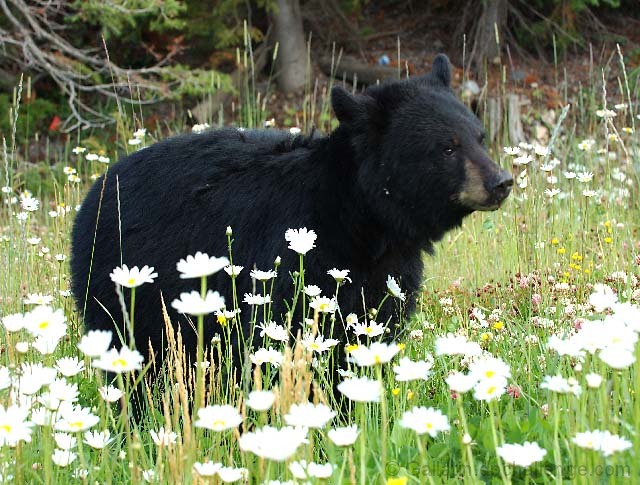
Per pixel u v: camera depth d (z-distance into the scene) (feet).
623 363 8.09
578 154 29.07
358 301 14.03
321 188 14.26
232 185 14.87
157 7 40.19
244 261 14.33
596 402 10.21
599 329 8.68
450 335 10.18
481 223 23.63
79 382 14.87
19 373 9.87
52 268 19.53
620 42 50.62
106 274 15.19
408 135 14.26
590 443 7.85
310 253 13.84
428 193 14.32
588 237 20.56
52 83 48.19
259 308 13.78
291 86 48.37
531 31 48.21
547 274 18.35
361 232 14.07
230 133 15.83
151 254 14.87
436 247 23.11
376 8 56.03
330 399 12.91
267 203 14.48
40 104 44.68
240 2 47.29
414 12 55.11
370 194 14.23
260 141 15.51
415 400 11.50
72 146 44.68
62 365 9.37
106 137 44.57
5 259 19.07
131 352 8.22
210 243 14.61
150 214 15.08
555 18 49.06
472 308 17.46
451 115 14.44
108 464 10.32
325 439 10.58
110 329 15.24
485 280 19.99
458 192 14.24
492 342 14.38
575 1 47.44
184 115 46.93
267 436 7.52
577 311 14.96
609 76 47.42
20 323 9.81
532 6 50.65
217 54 46.98
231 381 12.55
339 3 52.06
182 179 15.15
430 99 14.66
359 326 11.78
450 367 13.42
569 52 50.29
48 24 40.93
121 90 46.26
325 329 13.62
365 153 14.37
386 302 14.42
